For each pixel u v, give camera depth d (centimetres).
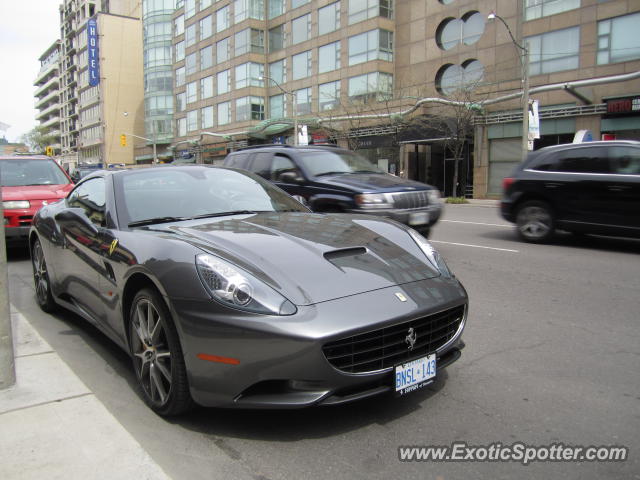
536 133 2180
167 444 262
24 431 261
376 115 3102
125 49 7856
